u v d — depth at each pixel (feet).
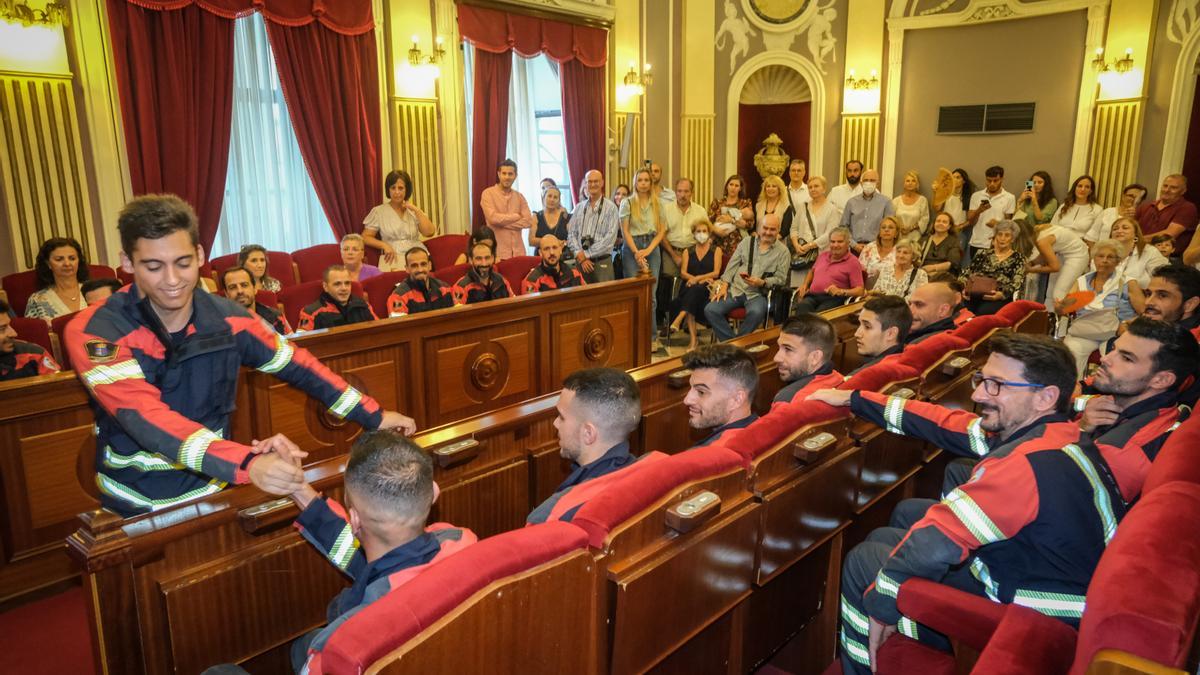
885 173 29.30
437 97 22.30
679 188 22.03
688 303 20.29
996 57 26.99
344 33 19.84
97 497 8.91
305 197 20.63
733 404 7.06
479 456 6.75
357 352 10.69
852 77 28.71
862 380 7.43
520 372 13.16
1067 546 4.89
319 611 5.57
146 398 5.17
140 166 16.96
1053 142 26.48
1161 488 4.48
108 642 4.63
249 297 12.32
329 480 5.58
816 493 6.50
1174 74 24.08
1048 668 4.12
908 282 17.57
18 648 7.64
